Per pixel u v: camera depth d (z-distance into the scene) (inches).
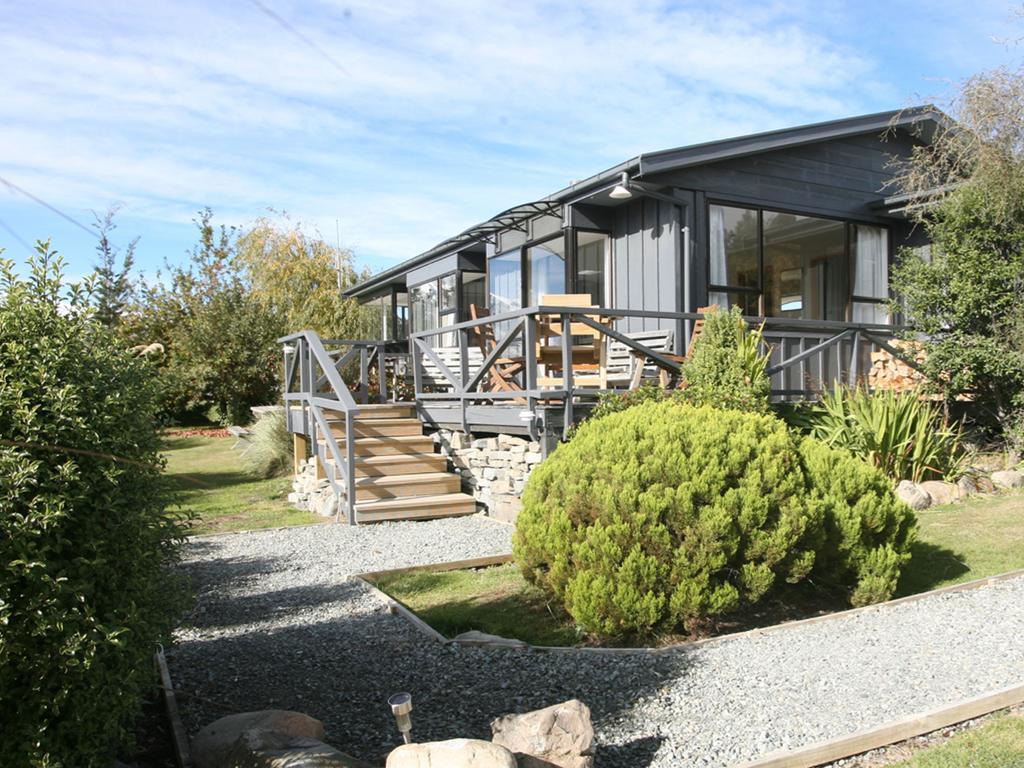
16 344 95.5
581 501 178.5
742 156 399.9
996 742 120.2
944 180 403.9
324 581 227.1
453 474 342.0
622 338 304.3
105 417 100.2
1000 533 251.6
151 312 818.2
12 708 91.3
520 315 292.7
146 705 141.3
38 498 90.0
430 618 189.8
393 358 535.8
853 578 197.8
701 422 192.1
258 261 959.6
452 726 128.1
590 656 158.1
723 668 150.2
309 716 125.3
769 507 179.2
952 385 358.6
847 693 137.2
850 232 448.8
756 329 373.7
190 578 121.0
